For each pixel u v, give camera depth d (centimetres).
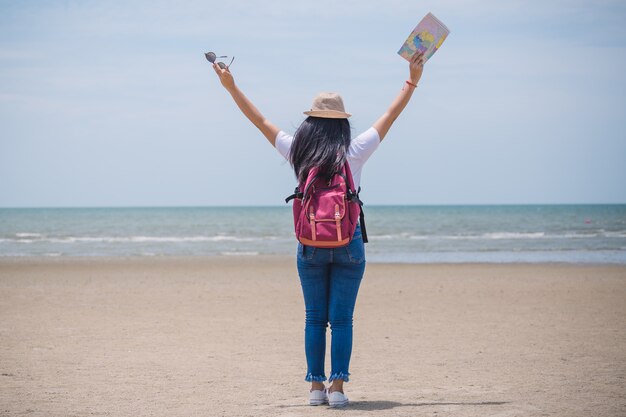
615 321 919
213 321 939
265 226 6369
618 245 3225
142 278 1659
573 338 774
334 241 416
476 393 496
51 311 1038
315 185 426
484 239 3909
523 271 1842
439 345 734
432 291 1338
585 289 1358
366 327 877
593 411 434
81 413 439
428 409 442
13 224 6862
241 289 1395
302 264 439
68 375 574
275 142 450
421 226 6141
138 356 672
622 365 610
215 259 2430
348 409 443
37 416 431
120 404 466
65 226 6309
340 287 441
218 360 652
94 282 1548
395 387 524
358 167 441
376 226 6175
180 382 546
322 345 454
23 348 714
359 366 620
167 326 888
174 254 2745
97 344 743
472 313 1014
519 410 437
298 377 570
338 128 432
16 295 1263
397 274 1761
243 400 479
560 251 2811
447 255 2602
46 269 1948
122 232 5084
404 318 964
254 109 456
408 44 441
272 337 802
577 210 14638
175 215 11575
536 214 10944
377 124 447
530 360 638
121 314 1008
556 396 482
